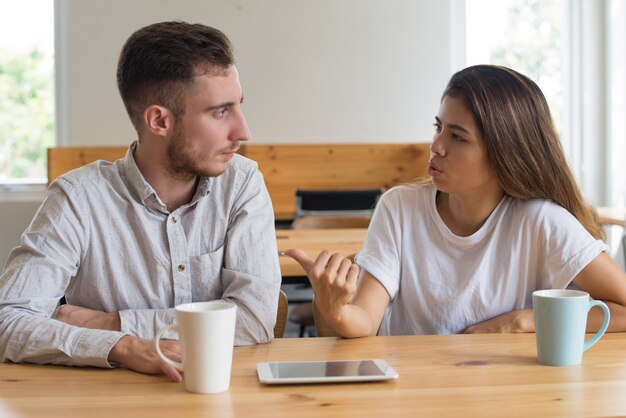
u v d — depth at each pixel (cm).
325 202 419
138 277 145
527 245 155
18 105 516
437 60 516
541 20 522
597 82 511
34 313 134
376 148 494
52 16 510
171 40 135
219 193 151
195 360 102
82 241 142
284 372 110
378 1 511
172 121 137
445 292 157
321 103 512
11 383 109
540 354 117
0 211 493
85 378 112
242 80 507
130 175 145
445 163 151
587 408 95
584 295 117
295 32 509
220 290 149
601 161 512
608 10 504
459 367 115
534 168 152
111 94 504
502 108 148
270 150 491
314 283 131
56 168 477
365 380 107
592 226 161
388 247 161
